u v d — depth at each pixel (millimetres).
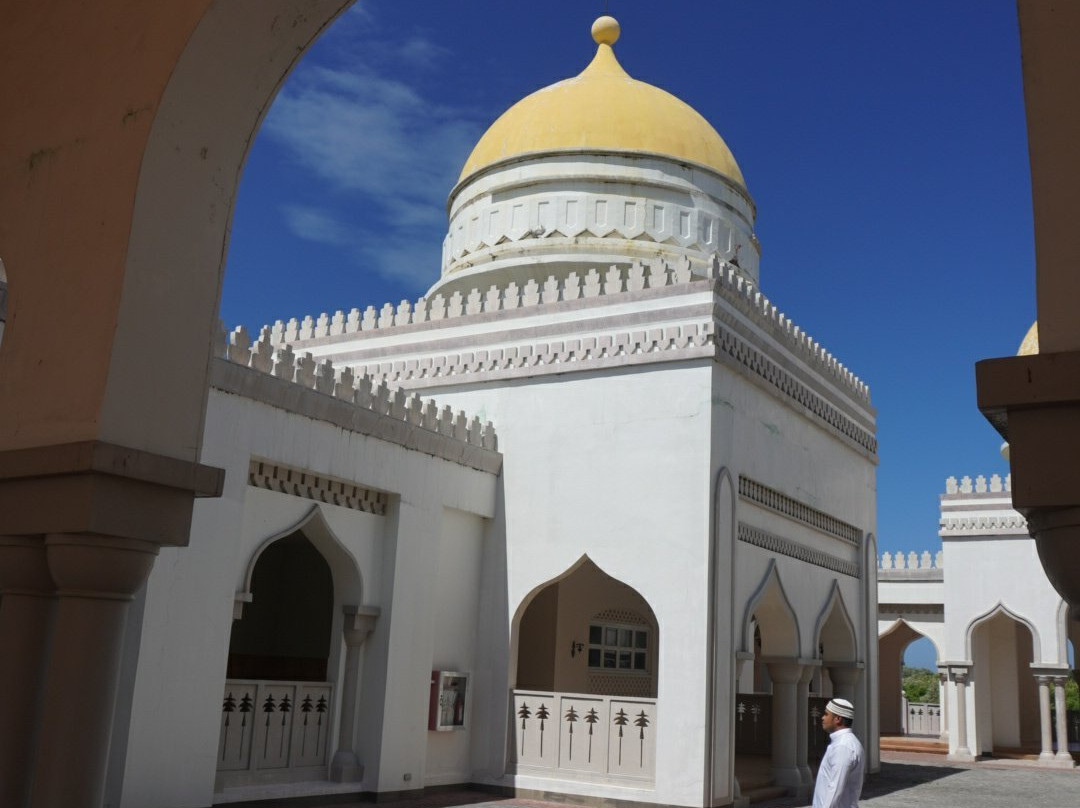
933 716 30766
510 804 11672
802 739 14648
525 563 13016
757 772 15016
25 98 4723
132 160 4254
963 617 22594
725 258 17266
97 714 4109
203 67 4340
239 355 9969
